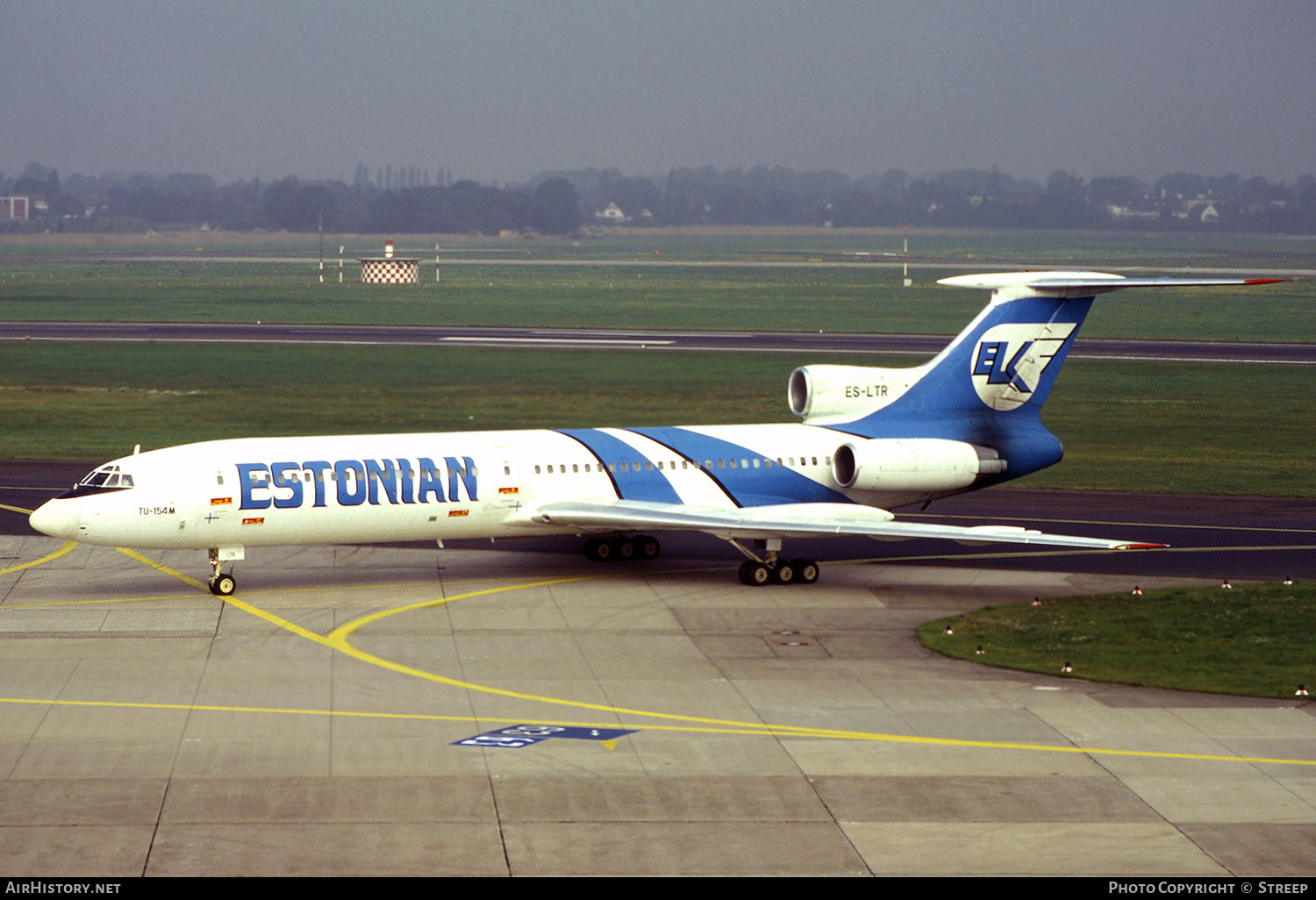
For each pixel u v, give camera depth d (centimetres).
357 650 14000
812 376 18575
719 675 13250
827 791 10219
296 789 10131
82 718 11706
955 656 13975
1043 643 14512
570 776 10456
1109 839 9425
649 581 17225
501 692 12644
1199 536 19988
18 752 10819
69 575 17125
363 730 11500
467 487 16712
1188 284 16600
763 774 10556
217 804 9831
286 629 14788
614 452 17538
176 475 15738
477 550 18925
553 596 16388
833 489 18262
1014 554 18950
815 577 17262
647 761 10825
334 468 16325
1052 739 11425
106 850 9019
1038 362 18712
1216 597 16400
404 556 18450
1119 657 13988
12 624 14838
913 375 18762
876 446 17888
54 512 15512
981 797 10138
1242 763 10906
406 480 16525
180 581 16950
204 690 12569
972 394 18700
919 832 9512
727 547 19238
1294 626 15150
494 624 15100
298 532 16212
